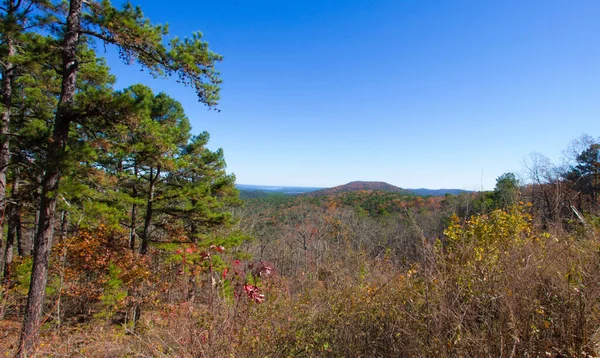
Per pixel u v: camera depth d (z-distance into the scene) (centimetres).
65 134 646
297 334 311
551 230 340
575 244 286
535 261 270
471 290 263
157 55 643
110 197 974
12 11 692
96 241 980
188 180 1330
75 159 625
